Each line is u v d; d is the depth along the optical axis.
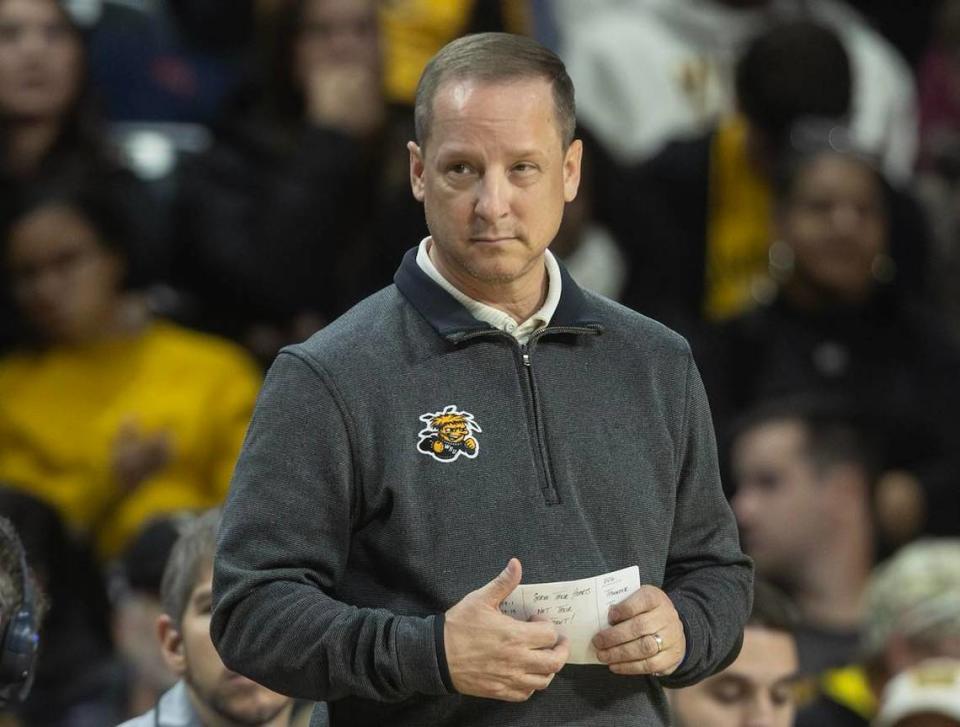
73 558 16.41
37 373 18.11
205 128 21.20
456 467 8.29
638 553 8.43
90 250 18.11
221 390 18.23
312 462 8.29
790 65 20.33
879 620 15.12
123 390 17.98
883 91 23.78
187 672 10.88
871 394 19.08
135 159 20.45
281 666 8.07
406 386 8.38
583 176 19.34
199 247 19.25
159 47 21.91
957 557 15.25
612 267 19.50
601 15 23.88
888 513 17.97
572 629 8.08
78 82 19.30
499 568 8.19
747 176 20.47
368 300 8.79
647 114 22.31
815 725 15.08
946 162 23.45
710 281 20.36
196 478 18.02
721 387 18.98
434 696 8.29
